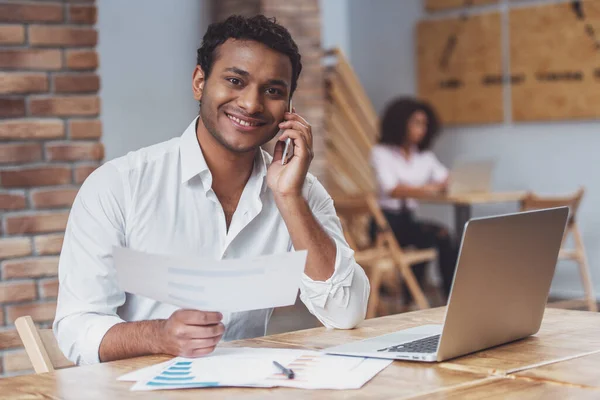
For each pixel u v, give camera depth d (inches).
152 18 286.2
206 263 66.7
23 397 62.7
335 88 310.5
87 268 83.2
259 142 85.0
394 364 69.8
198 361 71.3
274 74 83.0
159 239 86.9
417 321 90.7
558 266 296.5
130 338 75.9
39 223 143.2
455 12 322.7
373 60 349.4
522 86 303.9
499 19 309.4
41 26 144.3
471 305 70.6
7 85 141.9
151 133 286.4
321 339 82.0
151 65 286.0
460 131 325.1
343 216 243.0
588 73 287.4
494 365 68.8
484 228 69.6
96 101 148.3
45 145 144.6
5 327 140.7
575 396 59.7
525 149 305.3
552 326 85.6
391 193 269.9
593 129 287.6
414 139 283.9
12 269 141.2
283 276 67.7
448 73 325.1
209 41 84.4
